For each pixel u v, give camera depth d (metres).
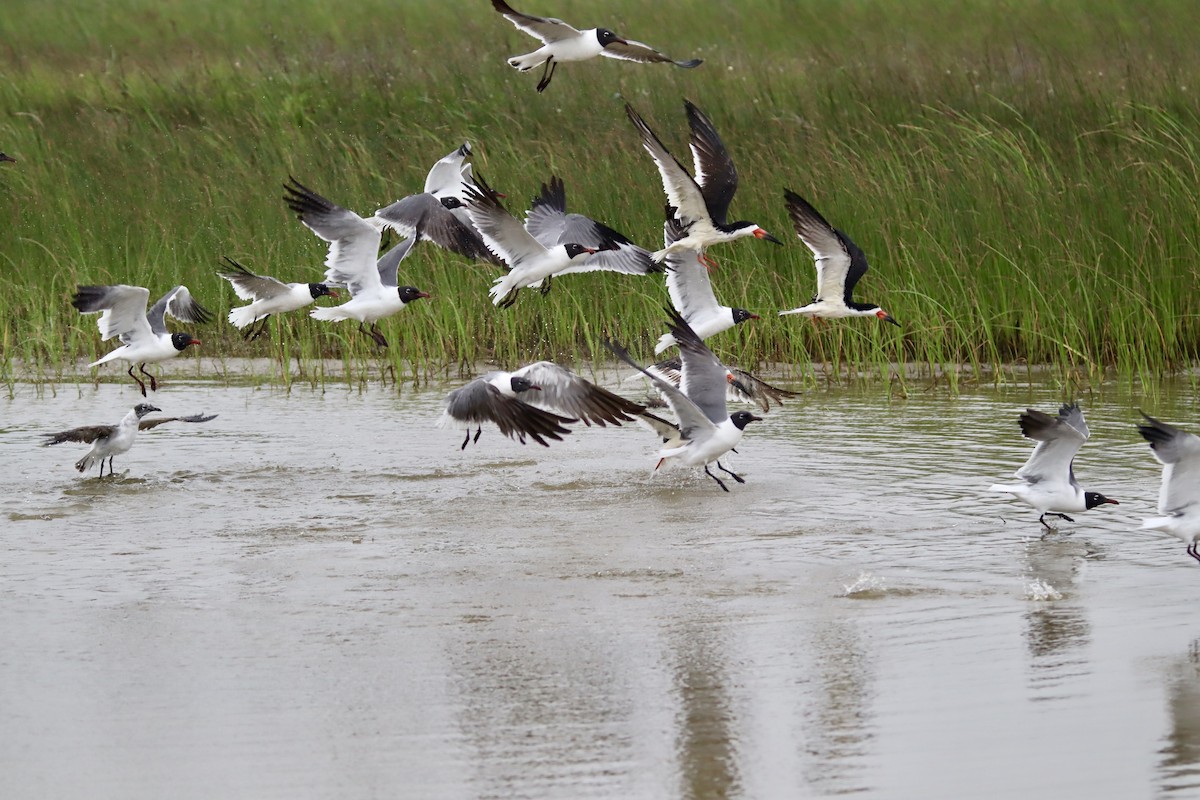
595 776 7.67
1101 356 19.75
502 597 10.68
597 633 9.86
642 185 22.12
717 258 21.17
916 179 21.86
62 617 10.34
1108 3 36.19
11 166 24.64
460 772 7.73
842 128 24.06
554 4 37.69
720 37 35.06
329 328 21.56
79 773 7.79
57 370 20.52
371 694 8.84
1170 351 20.03
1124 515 12.88
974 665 9.23
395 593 10.80
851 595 10.66
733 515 12.97
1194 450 10.65
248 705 8.69
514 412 11.33
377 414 17.83
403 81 29.25
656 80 28.39
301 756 7.96
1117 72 29.62
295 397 19.09
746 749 8.00
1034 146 23.38
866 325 20.56
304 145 25.08
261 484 14.31
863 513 13.00
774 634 9.81
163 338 15.23
